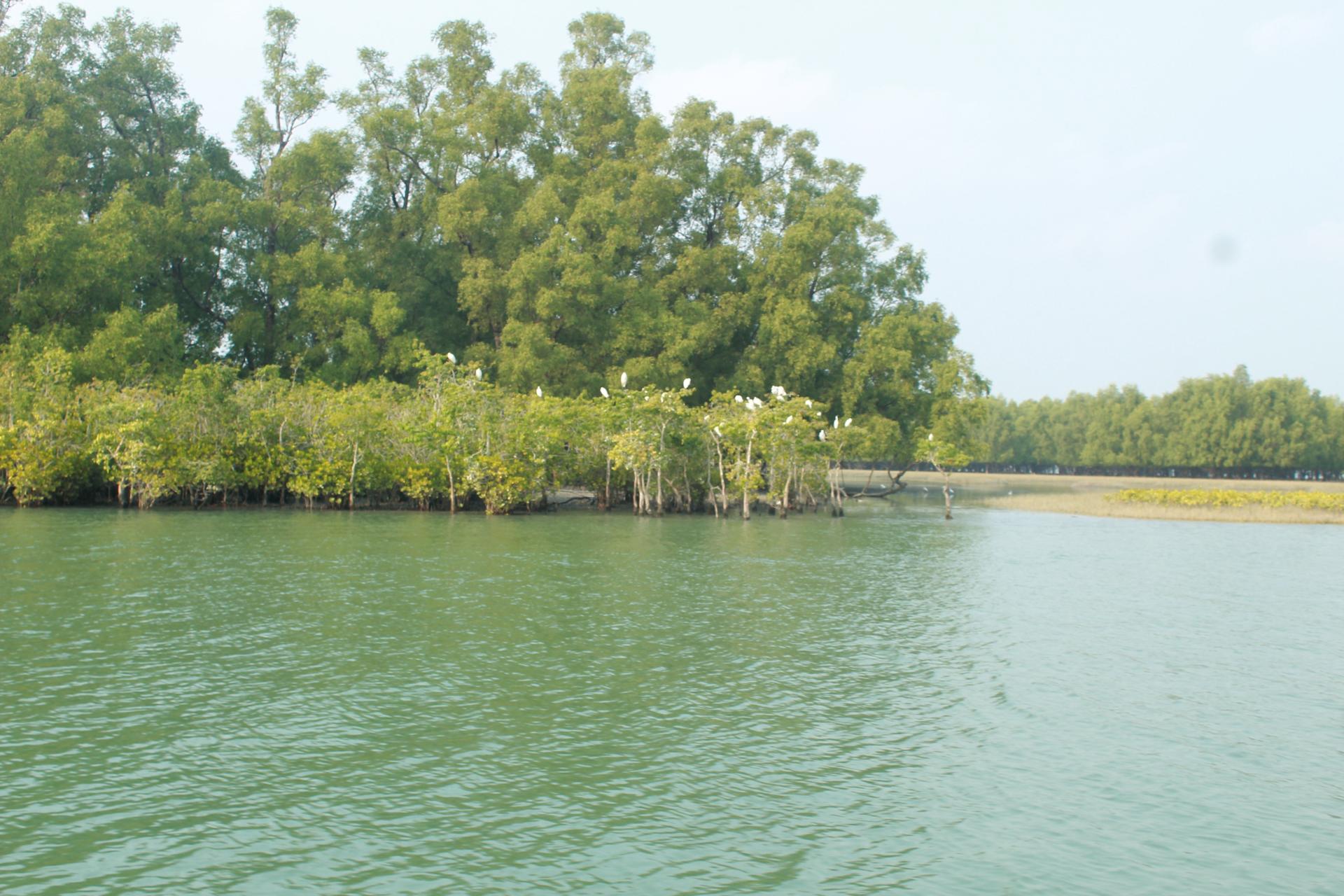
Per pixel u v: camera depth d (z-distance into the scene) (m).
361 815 10.01
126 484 39.88
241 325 57.78
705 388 68.25
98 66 59.88
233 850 9.20
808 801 10.63
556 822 9.97
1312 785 11.37
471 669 15.21
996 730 13.02
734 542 33.56
